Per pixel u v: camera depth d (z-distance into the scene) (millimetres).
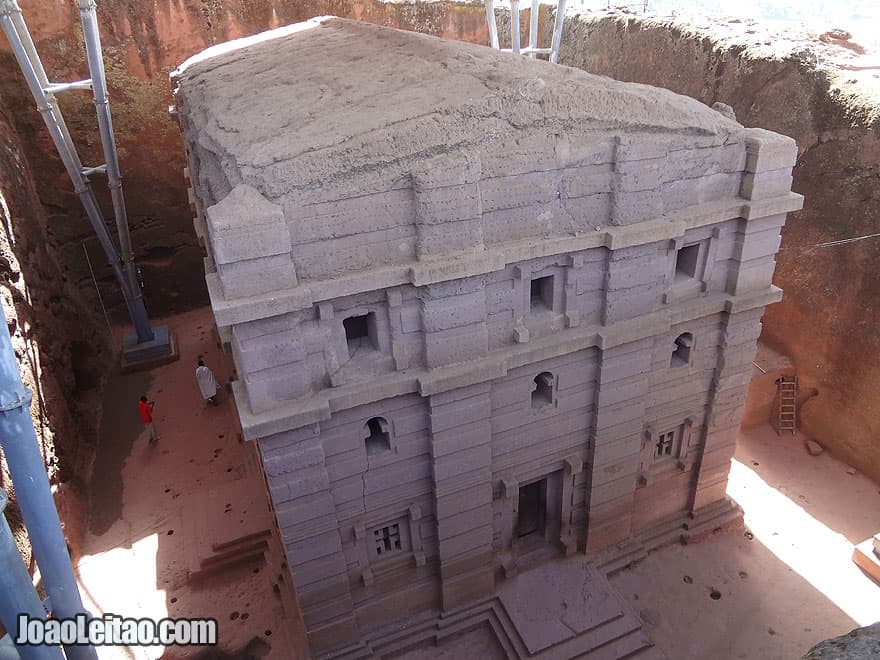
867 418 13320
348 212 7230
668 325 9258
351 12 21188
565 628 9586
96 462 14430
